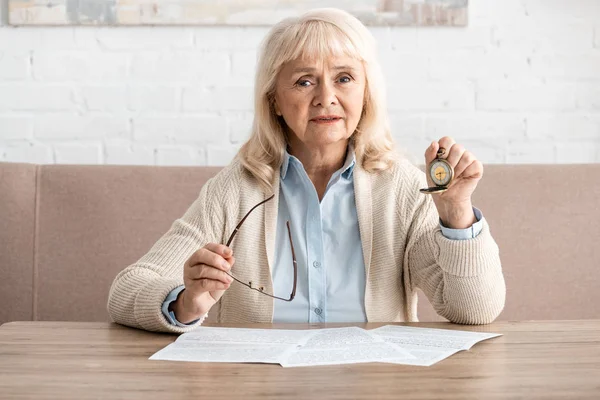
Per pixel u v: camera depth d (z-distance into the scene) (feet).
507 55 8.00
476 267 4.48
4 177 6.69
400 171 5.45
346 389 2.97
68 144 7.88
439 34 7.97
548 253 6.68
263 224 5.33
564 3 7.99
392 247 5.28
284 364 3.37
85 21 7.81
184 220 5.39
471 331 4.17
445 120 8.00
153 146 7.93
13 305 6.63
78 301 6.67
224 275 4.09
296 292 5.23
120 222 6.72
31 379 3.13
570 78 8.03
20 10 7.79
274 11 7.87
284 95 5.13
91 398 2.86
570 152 8.05
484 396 2.87
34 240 6.70
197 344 3.82
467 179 4.37
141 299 4.29
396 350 3.62
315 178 5.48
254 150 5.49
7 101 7.84
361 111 5.24
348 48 5.03
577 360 3.44
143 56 7.91
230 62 7.94
